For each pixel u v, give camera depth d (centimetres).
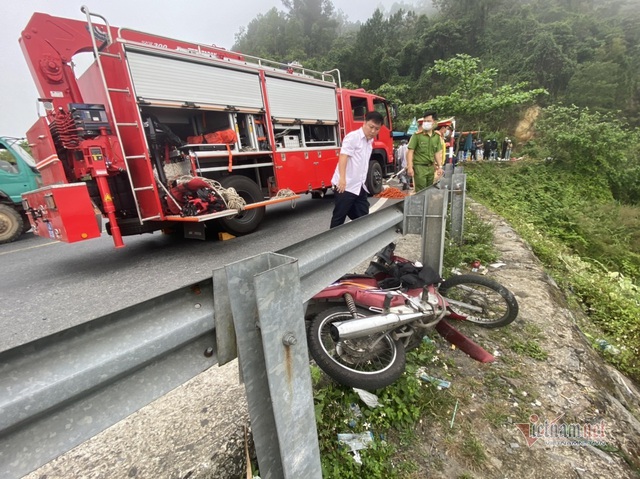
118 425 172
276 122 568
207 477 145
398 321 205
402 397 200
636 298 491
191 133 532
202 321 84
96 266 440
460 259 400
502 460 173
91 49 439
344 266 175
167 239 586
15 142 719
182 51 429
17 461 57
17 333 270
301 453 97
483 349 244
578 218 1064
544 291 351
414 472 161
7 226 699
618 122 1766
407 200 264
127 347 68
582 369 247
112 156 378
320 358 198
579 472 171
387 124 910
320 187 679
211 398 189
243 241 511
